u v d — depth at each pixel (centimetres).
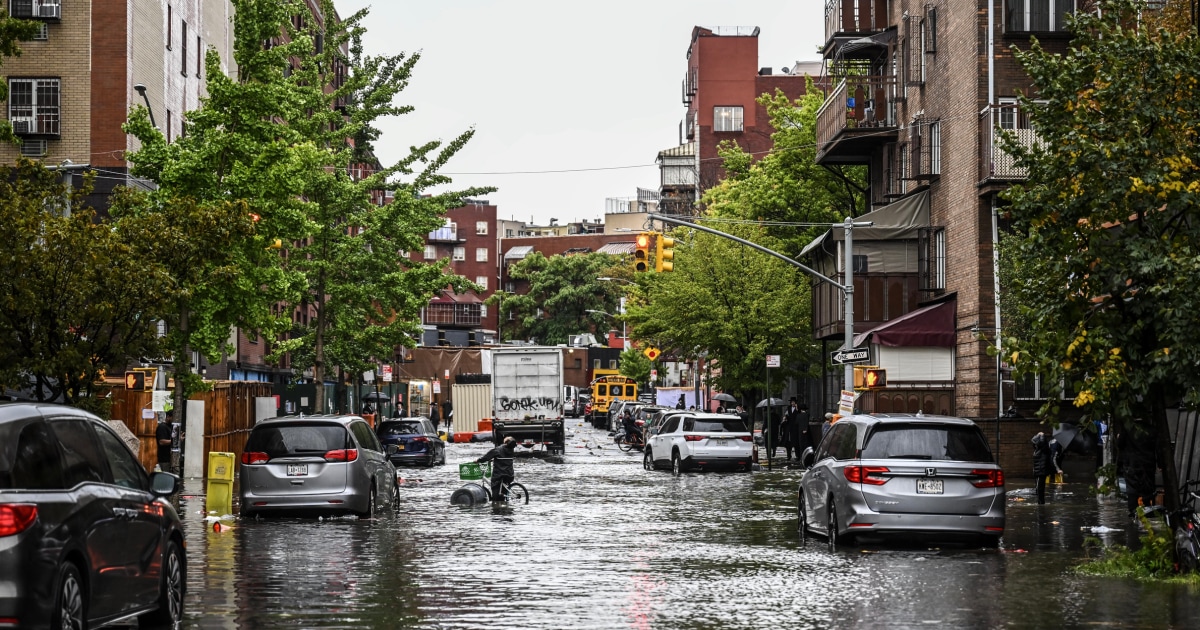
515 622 1196
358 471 2325
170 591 1168
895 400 3972
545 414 5644
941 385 3994
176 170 2983
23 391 2308
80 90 4519
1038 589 1431
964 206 3859
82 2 4525
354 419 2431
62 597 917
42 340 2091
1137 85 1609
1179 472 2170
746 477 3912
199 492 3041
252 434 2328
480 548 1866
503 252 18075
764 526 2269
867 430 1873
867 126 4662
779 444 5400
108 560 1006
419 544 1919
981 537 1847
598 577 1538
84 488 987
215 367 5494
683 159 13012
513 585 1461
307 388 6034
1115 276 1570
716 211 7031
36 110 4509
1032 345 1641
